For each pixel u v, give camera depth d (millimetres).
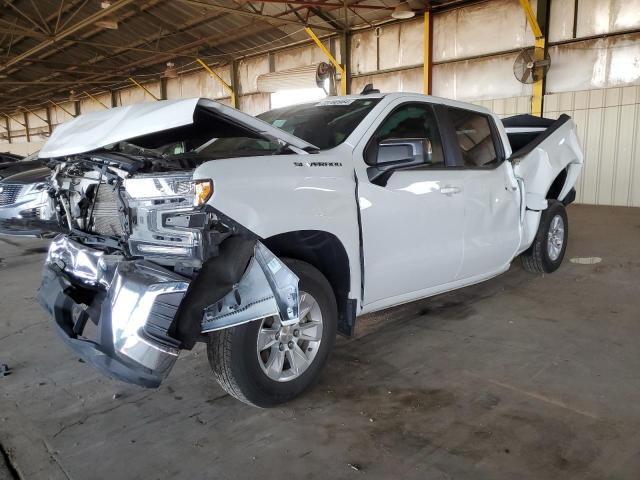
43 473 2221
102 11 13516
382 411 2643
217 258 2377
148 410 2742
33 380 3131
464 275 3850
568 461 2172
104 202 2896
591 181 11094
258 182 2449
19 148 37844
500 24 11820
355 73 15109
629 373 2969
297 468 2203
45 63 21609
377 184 3066
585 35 10617
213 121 2809
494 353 3311
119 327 2311
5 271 5930
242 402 2803
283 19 13789
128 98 25938
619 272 5199
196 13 15477
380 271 3109
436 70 13211
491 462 2186
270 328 2676
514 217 4270
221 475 2174
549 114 11391
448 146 3680
